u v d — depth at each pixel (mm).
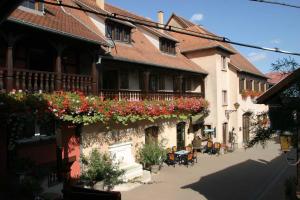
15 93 11414
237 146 30047
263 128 8539
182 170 19969
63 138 14055
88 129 15383
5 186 10883
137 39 24078
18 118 11383
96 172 14547
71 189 11312
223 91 29609
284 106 8156
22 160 11484
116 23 20328
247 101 34125
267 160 23938
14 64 14227
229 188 16203
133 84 21609
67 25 14898
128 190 15422
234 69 30984
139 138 19438
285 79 8297
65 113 13016
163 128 22297
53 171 13227
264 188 16281
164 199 14180
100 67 18719
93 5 21375
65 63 16641
